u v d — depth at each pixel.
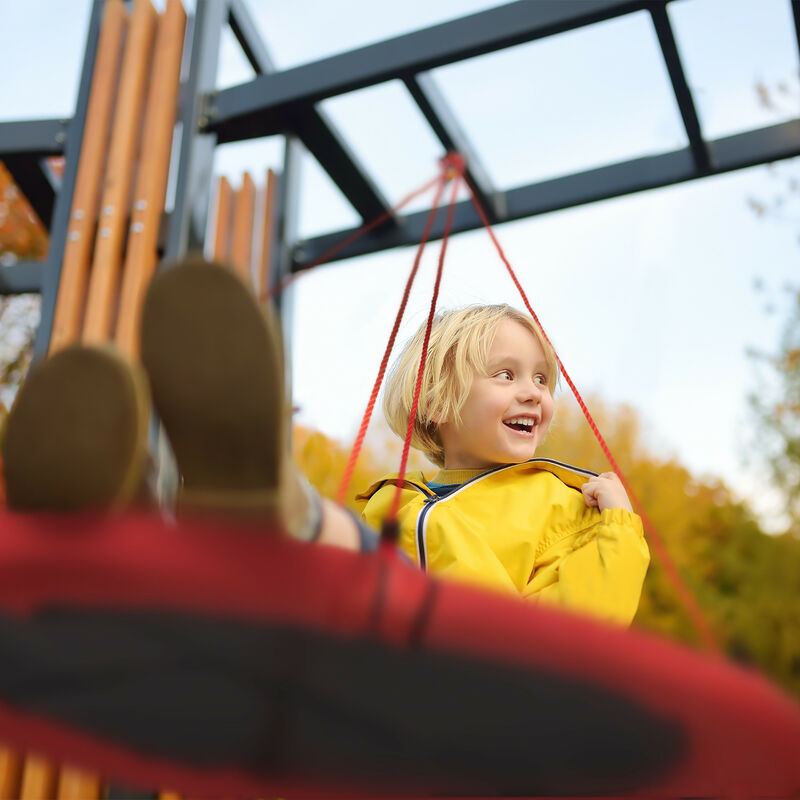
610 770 0.63
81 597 0.48
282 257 2.50
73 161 2.17
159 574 0.45
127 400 0.48
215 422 0.51
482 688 0.51
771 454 6.40
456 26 2.16
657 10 1.97
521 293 1.08
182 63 2.30
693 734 0.53
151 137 2.16
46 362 0.49
